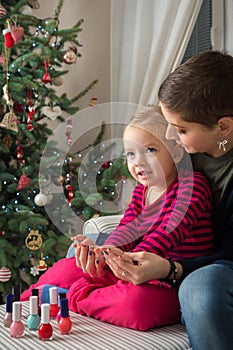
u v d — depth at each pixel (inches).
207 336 41.5
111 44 114.6
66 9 119.2
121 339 45.5
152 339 45.6
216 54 48.3
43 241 93.2
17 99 92.7
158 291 49.1
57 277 58.5
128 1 112.9
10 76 91.3
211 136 47.4
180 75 46.4
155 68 106.8
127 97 113.3
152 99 106.3
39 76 95.4
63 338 46.0
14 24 93.6
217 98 44.8
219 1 102.7
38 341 45.3
